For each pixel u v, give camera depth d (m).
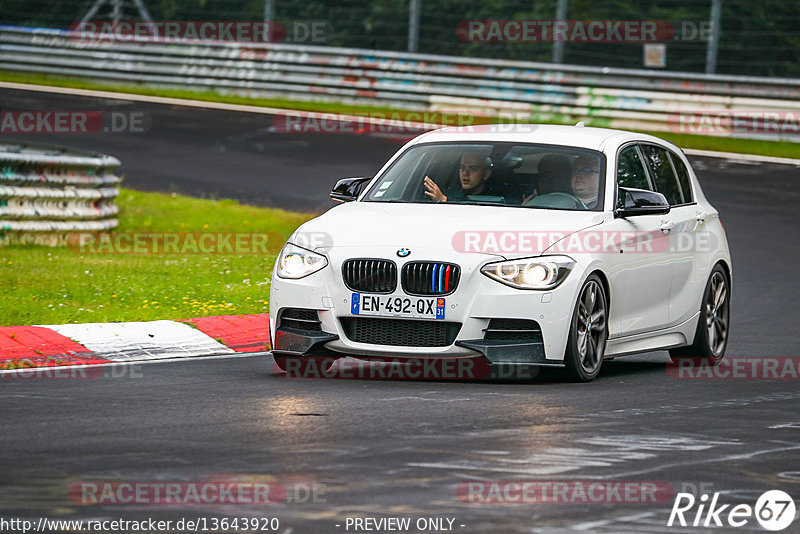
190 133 77.94
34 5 126.12
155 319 33.81
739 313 39.16
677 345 29.58
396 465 17.77
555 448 19.19
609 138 28.95
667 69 117.06
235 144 74.81
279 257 26.47
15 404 22.61
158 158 70.38
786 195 62.56
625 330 27.36
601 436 20.22
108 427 20.39
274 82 91.44
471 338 24.59
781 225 55.75
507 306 24.61
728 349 32.72
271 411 21.92
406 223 25.80
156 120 82.00
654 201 27.34
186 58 94.38
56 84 95.56
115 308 34.88
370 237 25.47
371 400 23.14
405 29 119.62
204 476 17.00
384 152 72.94
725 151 74.81
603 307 26.38
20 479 16.73
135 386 24.83
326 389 24.48
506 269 24.77
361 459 18.11
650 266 28.03
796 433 21.02
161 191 61.69
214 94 92.94
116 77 96.12
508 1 116.06
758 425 21.69
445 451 18.73
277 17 122.12
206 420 21.05
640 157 29.55
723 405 23.75
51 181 46.22
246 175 66.19
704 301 30.33
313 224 26.67
